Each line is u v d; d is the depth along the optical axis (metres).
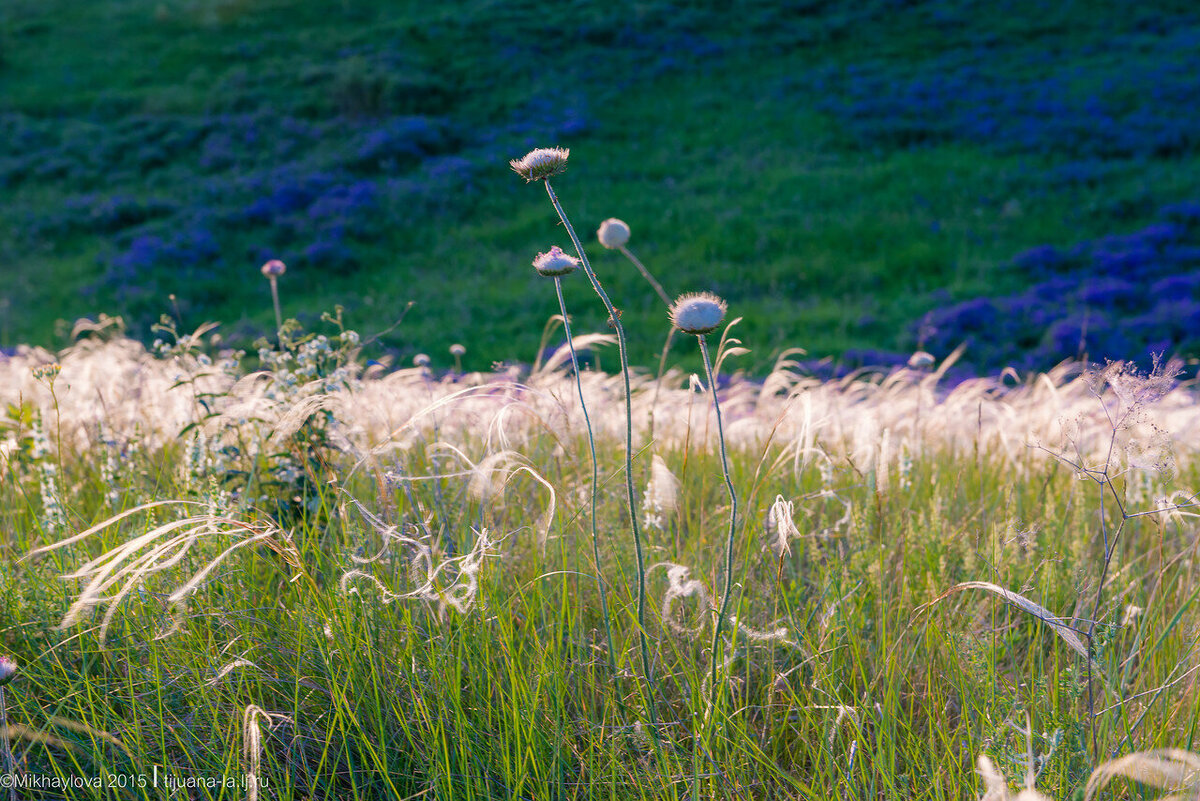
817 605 2.77
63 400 4.29
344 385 3.29
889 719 2.29
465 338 15.62
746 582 2.94
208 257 19.47
